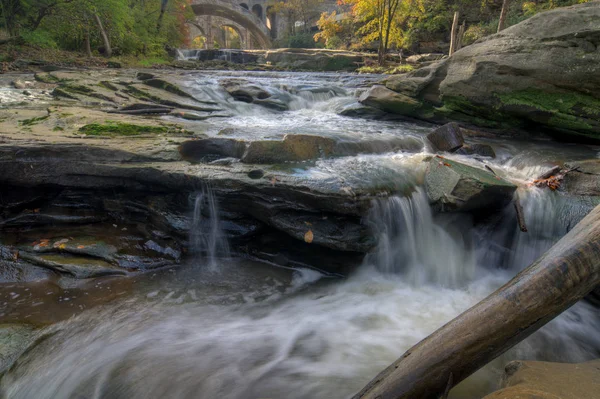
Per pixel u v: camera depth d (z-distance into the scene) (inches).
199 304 153.9
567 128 266.7
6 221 186.4
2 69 506.0
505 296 80.5
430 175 185.2
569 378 87.8
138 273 171.6
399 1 958.4
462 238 183.0
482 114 305.1
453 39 775.7
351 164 207.3
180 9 1133.1
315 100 434.9
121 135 235.0
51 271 165.6
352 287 171.8
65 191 195.3
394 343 134.6
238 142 213.8
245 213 185.8
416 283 177.2
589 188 182.9
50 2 662.5
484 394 107.1
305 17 1753.2
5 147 182.2
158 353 125.8
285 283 172.4
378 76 576.4
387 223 177.2
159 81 421.1
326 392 111.7
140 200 196.2
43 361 119.3
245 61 970.7
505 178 206.1
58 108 295.6
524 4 887.1
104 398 108.7
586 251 80.5
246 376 117.6
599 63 234.7
